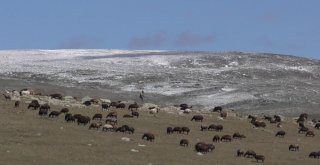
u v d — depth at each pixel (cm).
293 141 13762
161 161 9969
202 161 10300
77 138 11094
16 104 13738
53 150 9975
